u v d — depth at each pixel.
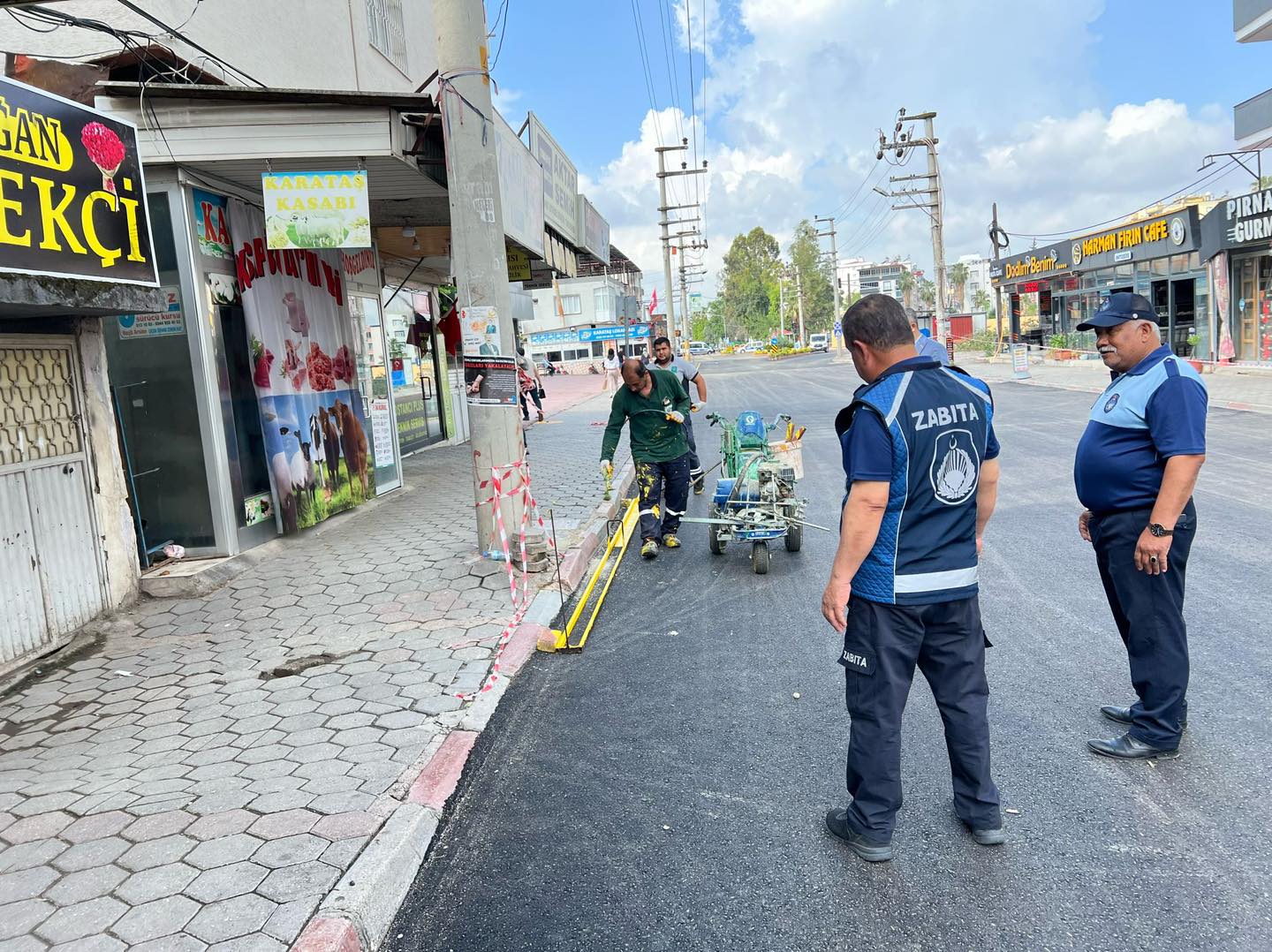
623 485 10.73
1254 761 3.54
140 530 6.91
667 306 45.75
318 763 3.81
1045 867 2.96
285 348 8.35
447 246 12.34
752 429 7.66
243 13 8.31
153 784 3.69
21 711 4.66
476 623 5.63
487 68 6.45
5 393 5.28
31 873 3.04
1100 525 3.68
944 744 3.88
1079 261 28.55
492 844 3.28
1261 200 18.14
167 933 2.68
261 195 7.99
